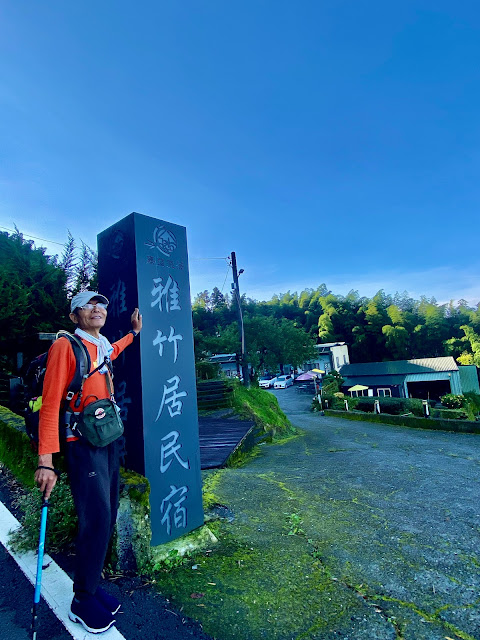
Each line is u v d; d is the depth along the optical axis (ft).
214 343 73.41
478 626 5.97
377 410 49.16
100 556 5.63
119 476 7.01
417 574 7.47
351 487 13.61
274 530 9.37
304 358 128.67
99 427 5.69
